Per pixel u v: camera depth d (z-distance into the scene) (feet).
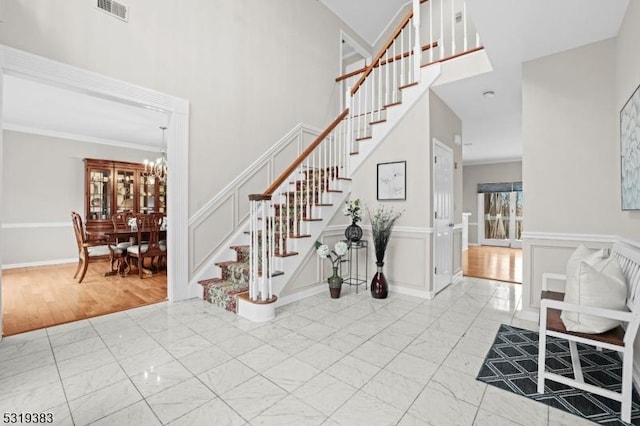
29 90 12.92
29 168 18.56
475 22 7.88
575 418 5.06
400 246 12.50
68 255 19.88
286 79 15.44
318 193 12.67
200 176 11.74
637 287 5.57
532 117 9.61
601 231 8.50
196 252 11.62
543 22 7.79
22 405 5.31
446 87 11.82
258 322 9.18
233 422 4.93
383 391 5.78
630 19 7.00
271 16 14.71
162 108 10.54
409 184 12.25
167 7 10.80
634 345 6.24
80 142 20.45
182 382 6.04
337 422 4.93
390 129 12.71
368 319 9.54
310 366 6.67
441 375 6.34
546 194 9.34
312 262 11.96
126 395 5.61
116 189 21.38
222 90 12.51
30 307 10.52
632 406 5.34
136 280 14.60
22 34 7.81
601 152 8.52
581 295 5.81
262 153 14.17
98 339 7.97
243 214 13.29
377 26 20.75
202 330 8.56
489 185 29.81
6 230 17.79
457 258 15.34
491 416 5.10
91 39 8.99
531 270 9.59
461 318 9.68
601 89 8.55
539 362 5.80
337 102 18.93
